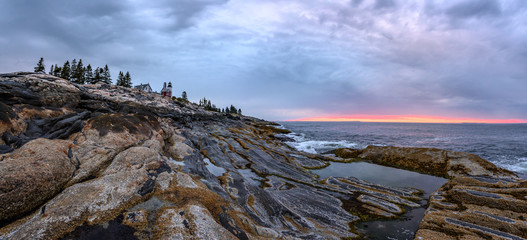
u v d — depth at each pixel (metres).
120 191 8.78
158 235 7.02
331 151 35.78
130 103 50.00
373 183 20.73
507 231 10.50
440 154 26.45
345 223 12.85
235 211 10.83
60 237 6.53
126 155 11.66
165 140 20.16
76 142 12.28
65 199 7.66
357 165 27.69
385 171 25.14
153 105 55.50
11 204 6.98
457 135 81.12
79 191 8.17
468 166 23.38
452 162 24.58
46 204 7.53
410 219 13.59
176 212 8.16
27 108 14.02
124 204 8.40
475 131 114.88
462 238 10.21
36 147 9.22
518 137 70.81
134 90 65.31
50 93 18.72
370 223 13.00
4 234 6.35
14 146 10.74
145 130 16.55
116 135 13.60
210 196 10.55
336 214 13.88
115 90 58.72
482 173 22.11
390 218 13.62
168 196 9.62
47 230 6.47
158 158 12.37
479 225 11.17
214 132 41.34
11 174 7.32
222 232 7.60
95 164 10.90
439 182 21.42
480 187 15.34
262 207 12.93
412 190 18.58
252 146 30.72
